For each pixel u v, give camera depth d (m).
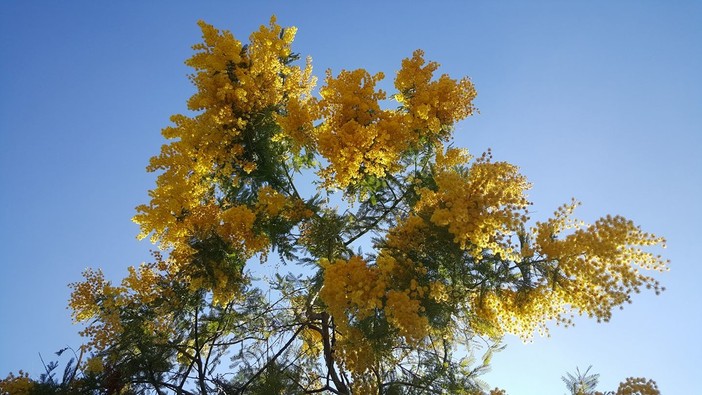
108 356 9.37
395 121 9.73
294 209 10.58
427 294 8.54
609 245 7.05
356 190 10.67
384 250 9.21
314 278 10.34
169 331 10.39
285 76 11.68
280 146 11.27
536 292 7.82
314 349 11.66
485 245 7.83
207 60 10.64
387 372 9.37
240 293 10.62
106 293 9.97
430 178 10.60
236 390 10.12
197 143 10.37
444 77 10.54
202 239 10.01
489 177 8.18
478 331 9.40
